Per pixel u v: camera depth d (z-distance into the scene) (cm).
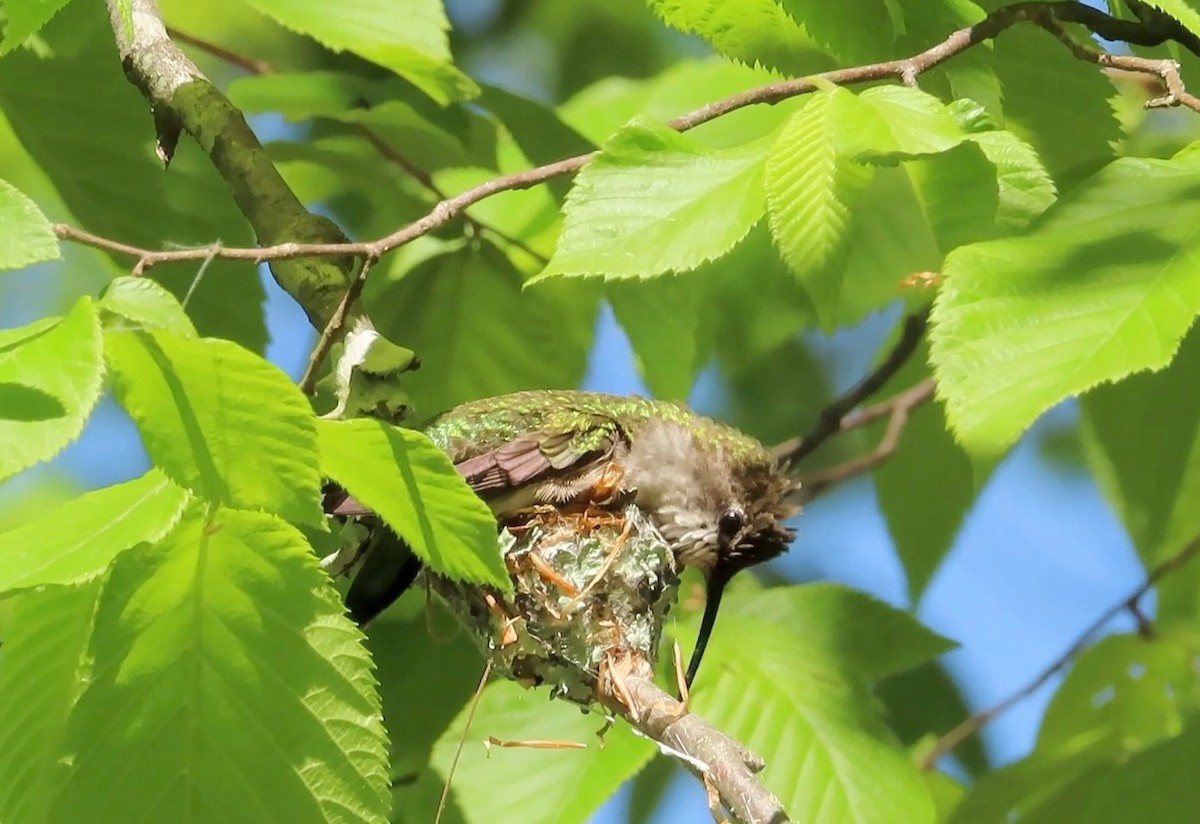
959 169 307
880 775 318
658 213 305
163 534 302
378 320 328
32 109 324
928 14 314
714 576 322
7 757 304
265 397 300
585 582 317
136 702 304
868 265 346
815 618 321
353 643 304
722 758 308
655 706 312
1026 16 311
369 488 303
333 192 346
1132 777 323
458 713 321
